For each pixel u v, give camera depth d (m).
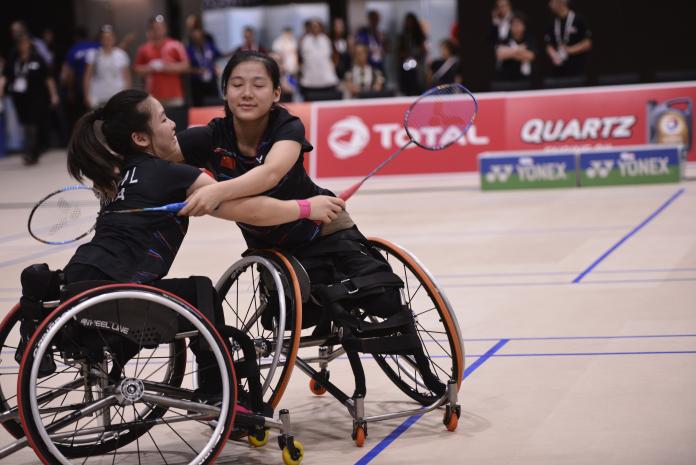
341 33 19.48
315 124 13.20
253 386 3.91
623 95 12.56
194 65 18.41
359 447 4.07
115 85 18.14
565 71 15.12
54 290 3.65
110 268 3.68
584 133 12.64
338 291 4.12
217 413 3.62
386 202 11.66
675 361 4.96
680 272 7.03
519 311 6.23
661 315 5.89
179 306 3.54
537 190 12.00
